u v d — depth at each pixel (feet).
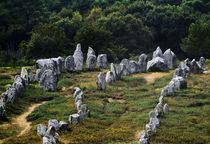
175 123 181.68
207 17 478.18
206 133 172.04
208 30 398.42
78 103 201.26
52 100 223.10
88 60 301.63
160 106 192.44
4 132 172.96
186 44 409.08
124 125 180.55
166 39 465.47
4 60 383.86
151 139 162.30
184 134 167.94
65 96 231.50
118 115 198.49
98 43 386.11
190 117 189.47
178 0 531.50
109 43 397.60
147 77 281.13
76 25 448.24
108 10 491.72
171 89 229.25
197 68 287.89
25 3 452.35
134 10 487.20
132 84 261.65
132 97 230.68
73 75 281.54
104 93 237.04
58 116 192.85
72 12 493.77
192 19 464.24
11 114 198.90
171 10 479.82
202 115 194.59
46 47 377.30
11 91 214.07
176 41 463.42
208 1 509.76
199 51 401.70
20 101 217.36
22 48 392.88
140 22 439.63
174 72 276.00
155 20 468.75
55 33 388.16
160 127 176.76
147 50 439.63
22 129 180.04
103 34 388.37
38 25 418.92
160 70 298.56
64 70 289.33
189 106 209.46
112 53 389.19
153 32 462.19
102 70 303.48
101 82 243.81
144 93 236.43
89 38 384.88
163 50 465.06
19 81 236.84
